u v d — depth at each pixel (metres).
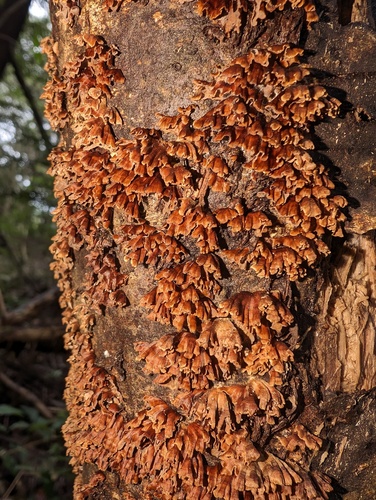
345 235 0.54
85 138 0.49
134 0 0.46
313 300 0.50
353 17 0.50
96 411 0.54
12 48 1.72
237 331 0.46
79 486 0.61
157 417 0.48
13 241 2.43
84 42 0.48
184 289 0.46
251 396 0.47
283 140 0.43
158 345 0.47
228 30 0.43
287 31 0.44
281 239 0.46
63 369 1.76
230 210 0.45
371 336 0.54
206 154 0.45
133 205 0.47
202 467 0.48
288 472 0.49
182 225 0.46
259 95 0.43
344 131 0.47
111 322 0.52
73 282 0.57
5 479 1.39
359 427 0.53
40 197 2.11
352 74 0.47
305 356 0.50
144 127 0.47
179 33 0.45
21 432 1.53
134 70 0.47
